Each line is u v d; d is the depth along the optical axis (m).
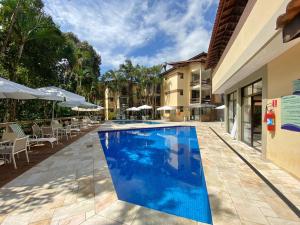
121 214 3.15
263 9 4.21
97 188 4.14
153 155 8.84
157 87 36.34
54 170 5.33
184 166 7.17
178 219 3.05
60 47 16.34
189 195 4.73
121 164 7.42
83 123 17.33
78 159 6.51
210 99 29.67
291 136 4.77
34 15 11.29
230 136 11.67
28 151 7.73
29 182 4.46
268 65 5.91
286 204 3.49
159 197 4.62
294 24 2.45
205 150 8.14
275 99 5.54
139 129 17.00
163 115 34.41
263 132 6.19
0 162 5.04
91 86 31.83
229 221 2.96
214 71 14.42
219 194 3.89
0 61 11.39
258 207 3.38
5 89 5.06
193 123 24.34
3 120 11.85
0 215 3.11
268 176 4.66
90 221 2.95
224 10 6.81
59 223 2.89
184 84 31.41
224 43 10.57
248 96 8.84
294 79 4.62
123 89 36.69
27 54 12.98
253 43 4.86
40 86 14.92
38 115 15.52
